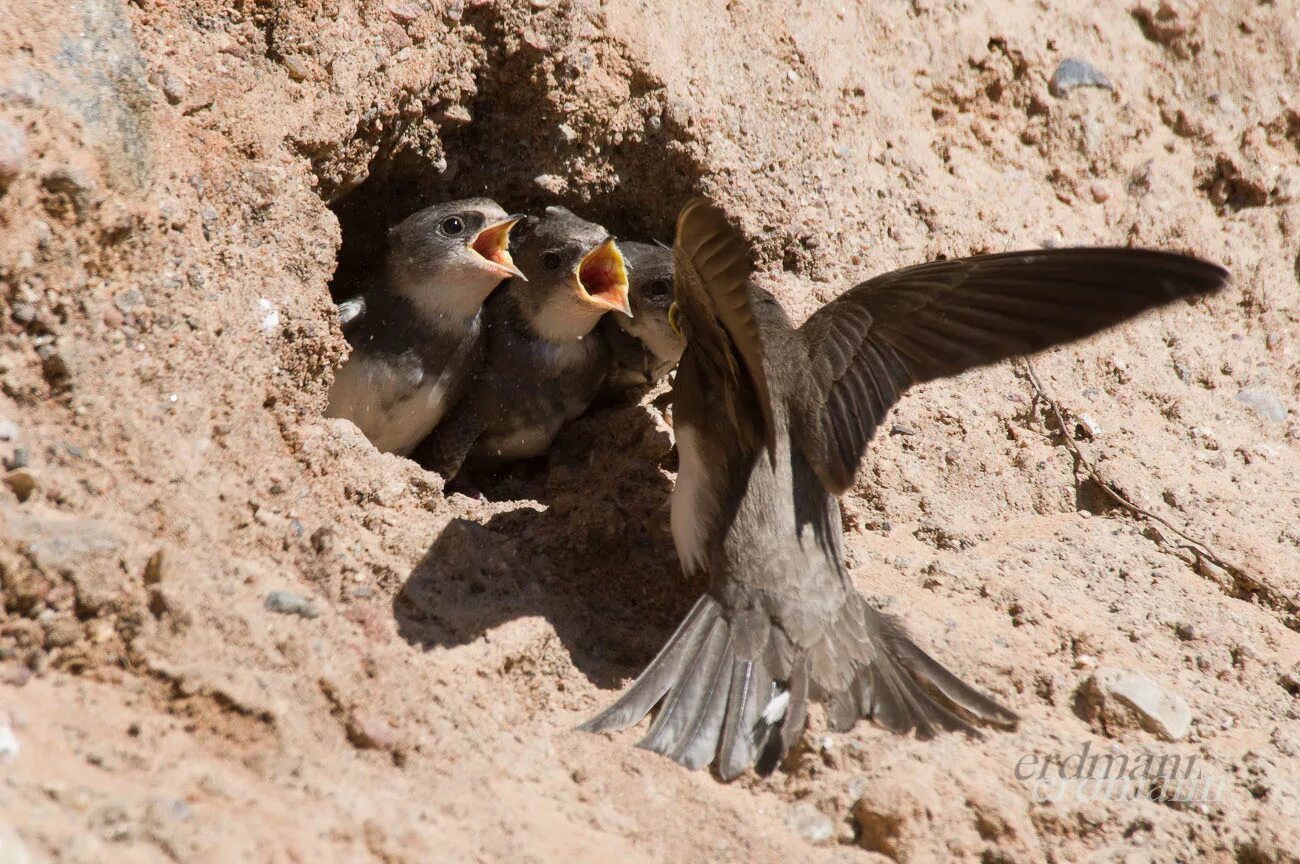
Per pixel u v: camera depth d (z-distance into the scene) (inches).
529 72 442.9
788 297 462.9
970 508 415.8
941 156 512.7
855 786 305.0
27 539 263.4
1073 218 518.6
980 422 438.6
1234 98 557.9
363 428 446.0
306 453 339.0
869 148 495.8
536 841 266.7
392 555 333.7
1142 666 356.8
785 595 331.0
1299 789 323.9
